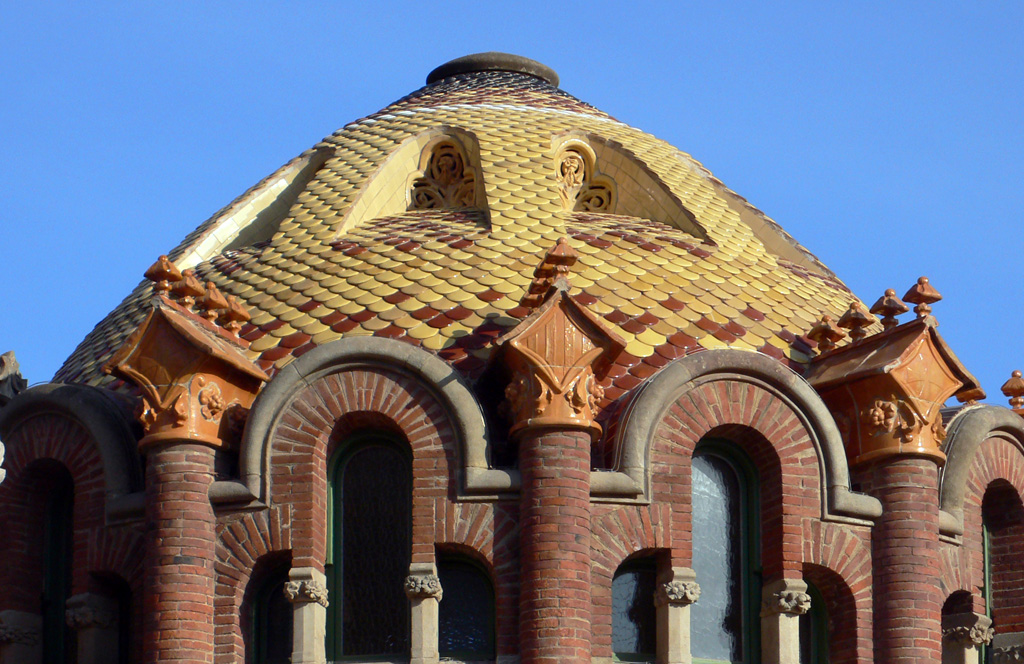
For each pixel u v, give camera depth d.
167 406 32.75
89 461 34.28
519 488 32.28
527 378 32.34
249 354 34.78
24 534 34.78
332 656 32.44
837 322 36.91
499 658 31.67
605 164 41.22
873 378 34.00
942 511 35.09
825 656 33.69
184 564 32.16
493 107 42.16
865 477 34.16
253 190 41.44
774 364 33.47
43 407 34.62
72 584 34.34
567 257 33.03
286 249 37.81
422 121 41.59
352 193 39.16
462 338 34.44
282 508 32.53
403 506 33.00
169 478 32.59
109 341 38.34
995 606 36.31
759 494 33.62
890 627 33.28
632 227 38.66
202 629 32.06
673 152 42.19
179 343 32.94
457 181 40.78
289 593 32.06
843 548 33.41
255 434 32.72
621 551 32.34
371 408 32.78
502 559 32.12
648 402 32.91
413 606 31.91
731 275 37.31
